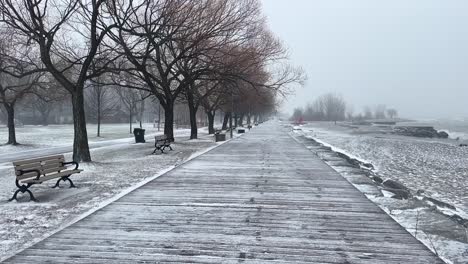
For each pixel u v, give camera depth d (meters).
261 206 7.97
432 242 5.75
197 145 24.88
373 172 14.33
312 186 10.23
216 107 40.38
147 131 53.47
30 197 8.41
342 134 54.84
